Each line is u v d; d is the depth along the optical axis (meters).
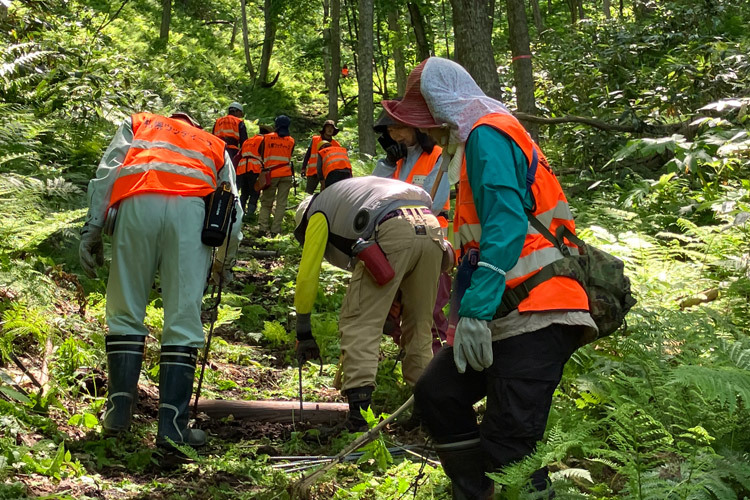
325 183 9.80
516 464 2.46
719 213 6.26
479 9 9.16
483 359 2.45
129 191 3.72
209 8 37.41
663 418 3.15
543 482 2.67
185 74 25.72
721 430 3.12
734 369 3.26
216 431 4.16
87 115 9.47
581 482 3.21
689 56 12.36
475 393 2.77
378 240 4.03
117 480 3.31
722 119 9.10
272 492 3.18
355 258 4.13
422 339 4.21
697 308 4.68
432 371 2.79
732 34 15.10
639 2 19.05
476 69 9.15
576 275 2.60
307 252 4.12
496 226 2.46
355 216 4.09
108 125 9.70
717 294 5.00
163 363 3.71
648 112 11.11
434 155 5.11
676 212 7.55
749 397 2.87
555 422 3.46
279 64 33.78
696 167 7.68
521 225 2.46
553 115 12.59
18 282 4.25
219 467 3.46
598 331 2.67
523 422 2.58
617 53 13.16
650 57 14.67
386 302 4.04
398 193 4.13
